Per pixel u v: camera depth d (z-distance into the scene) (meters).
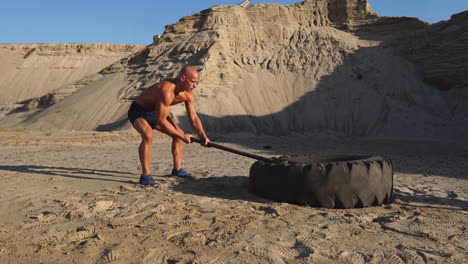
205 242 3.93
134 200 5.83
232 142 25.69
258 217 4.96
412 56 39.31
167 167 9.98
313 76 39.34
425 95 35.88
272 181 6.02
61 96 48.28
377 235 4.27
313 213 5.29
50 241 3.88
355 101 35.88
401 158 15.55
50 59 100.06
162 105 6.92
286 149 20.91
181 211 5.20
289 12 47.19
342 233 4.34
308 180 5.68
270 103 36.75
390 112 34.03
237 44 43.03
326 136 32.16
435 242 4.04
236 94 37.19
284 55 42.31
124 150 16.77
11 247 3.68
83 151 15.83
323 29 45.56
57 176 7.99
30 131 25.42
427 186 7.96
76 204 5.45
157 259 3.46
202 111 33.88
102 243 3.86
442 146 23.61
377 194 5.81
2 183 7.01
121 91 40.25
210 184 7.44
